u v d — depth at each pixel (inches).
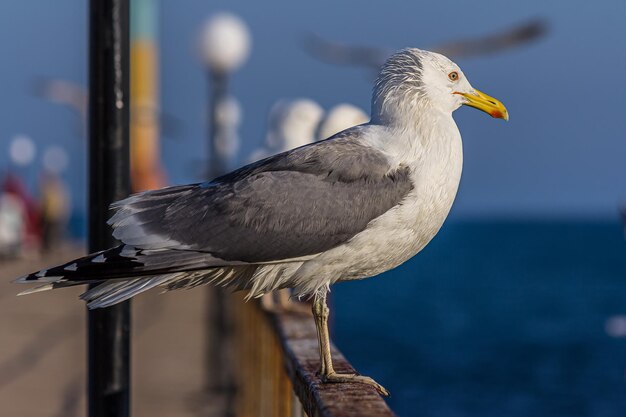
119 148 278.1
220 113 777.6
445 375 1023.6
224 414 468.1
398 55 290.8
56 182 1411.2
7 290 908.6
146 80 1481.3
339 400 224.5
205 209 276.2
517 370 1061.1
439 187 278.8
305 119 494.3
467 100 293.0
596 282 2783.0
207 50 765.9
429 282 2854.3
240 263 273.9
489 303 2110.0
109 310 278.7
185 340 667.4
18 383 497.7
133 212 276.7
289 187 275.0
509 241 6658.5
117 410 278.8
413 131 281.3
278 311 386.0
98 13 276.4
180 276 276.5
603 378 987.9
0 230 1198.9
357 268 279.6
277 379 336.5
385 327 1593.3
